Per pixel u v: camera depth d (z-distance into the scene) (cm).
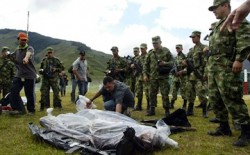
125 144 422
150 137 469
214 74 534
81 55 1220
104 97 737
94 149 449
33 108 866
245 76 2056
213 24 569
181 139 562
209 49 548
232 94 511
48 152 465
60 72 1072
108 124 475
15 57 840
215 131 598
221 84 518
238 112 512
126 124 494
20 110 844
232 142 539
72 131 519
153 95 914
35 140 535
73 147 470
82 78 1222
